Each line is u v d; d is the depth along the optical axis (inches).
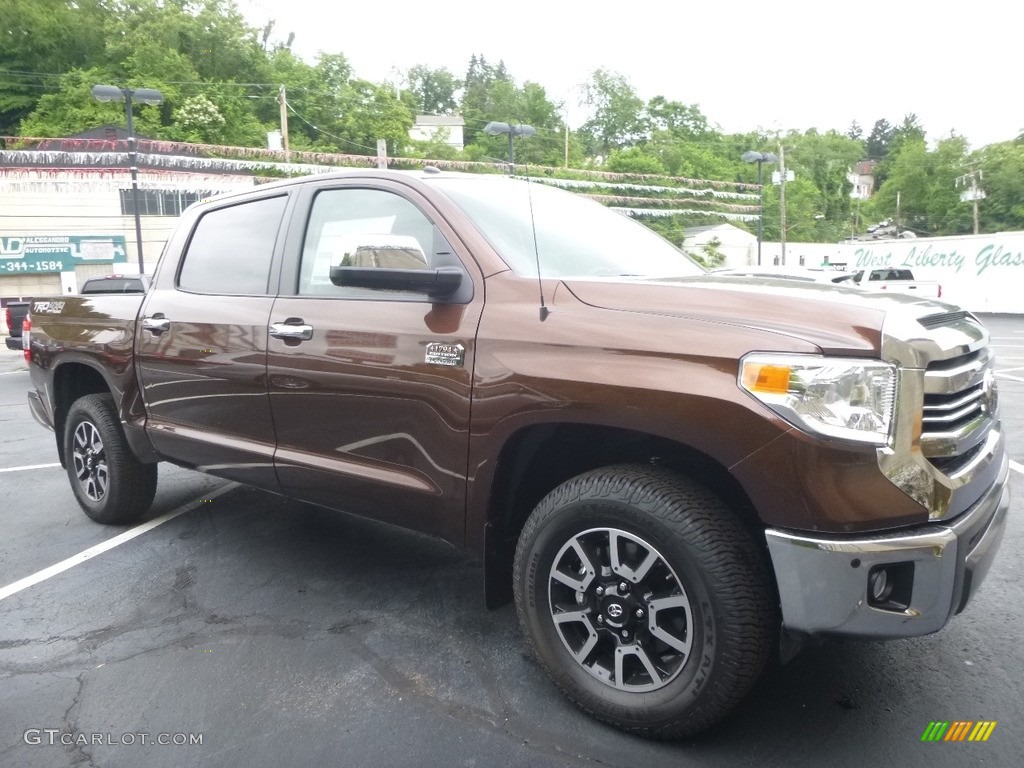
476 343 106.0
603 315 97.9
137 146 1009.5
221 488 212.7
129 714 105.6
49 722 104.0
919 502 83.1
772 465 84.1
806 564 83.7
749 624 87.5
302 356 127.2
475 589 144.2
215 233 155.5
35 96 1980.8
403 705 106.2
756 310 90.7
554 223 131.1
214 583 148.6
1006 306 1106.1
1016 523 174.6
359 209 130.0
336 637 126.1
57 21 2074.3
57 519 191.8
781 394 83.7
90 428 182.7
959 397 92.4
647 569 93.3
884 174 3818.9
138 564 158.9
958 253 1170.6
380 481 119.0
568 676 101.7
